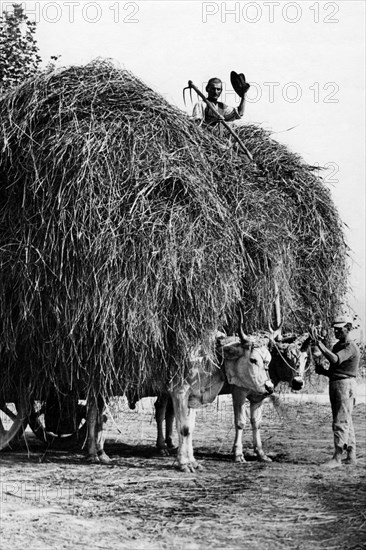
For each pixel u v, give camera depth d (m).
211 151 10.86
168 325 10.23
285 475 10.52
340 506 8.61
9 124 10.40
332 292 12.53
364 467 11.16
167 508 8.51
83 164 9.74
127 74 10.85
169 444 13.10
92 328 9.96
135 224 9.80
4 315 10.30
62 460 11.64
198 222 10.02
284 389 13.72
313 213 12.12
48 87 10.48
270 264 10.98
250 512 8.34
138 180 9.91
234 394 11.83
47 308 10.16
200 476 10.43
